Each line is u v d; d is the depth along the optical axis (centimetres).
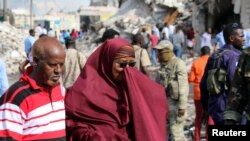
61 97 364
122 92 400
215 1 3027
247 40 1404
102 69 404
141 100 394
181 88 754
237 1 2678
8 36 3519
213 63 647
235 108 487
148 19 3928
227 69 628
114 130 388
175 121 765
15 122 341
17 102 344
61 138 357
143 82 400
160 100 401
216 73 638
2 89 739
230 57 630
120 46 401
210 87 641
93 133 383
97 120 389
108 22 4303
